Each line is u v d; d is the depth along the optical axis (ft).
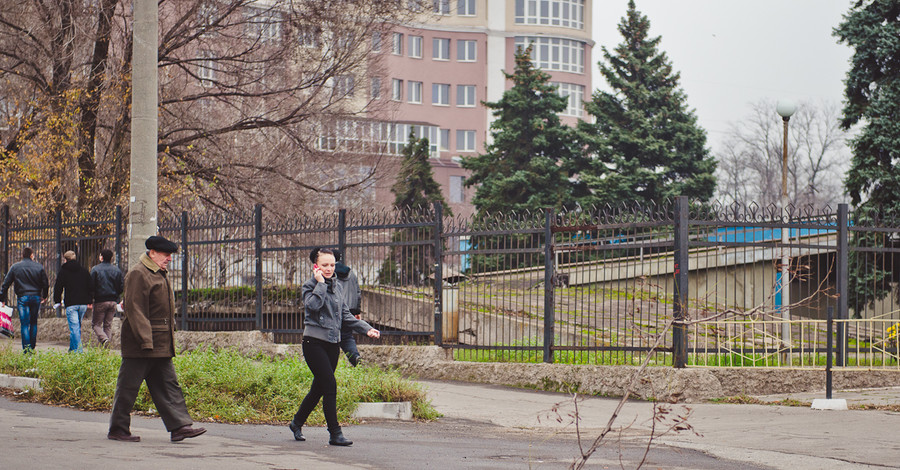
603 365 43.50
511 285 47.39
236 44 80.18
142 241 41.45
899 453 28.12
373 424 33.78
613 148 148.56
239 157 89.10
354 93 87.35
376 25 80.53
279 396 34.06
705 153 150.30
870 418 35.32
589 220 45.19
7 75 83.25
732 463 26.55
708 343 44.06
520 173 147.02
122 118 78.79
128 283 26.53
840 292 44.93
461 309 51.13
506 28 257.14
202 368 35.88
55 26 77.46
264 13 78.74
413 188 171.32
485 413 37.55
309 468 23.11
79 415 33.35
